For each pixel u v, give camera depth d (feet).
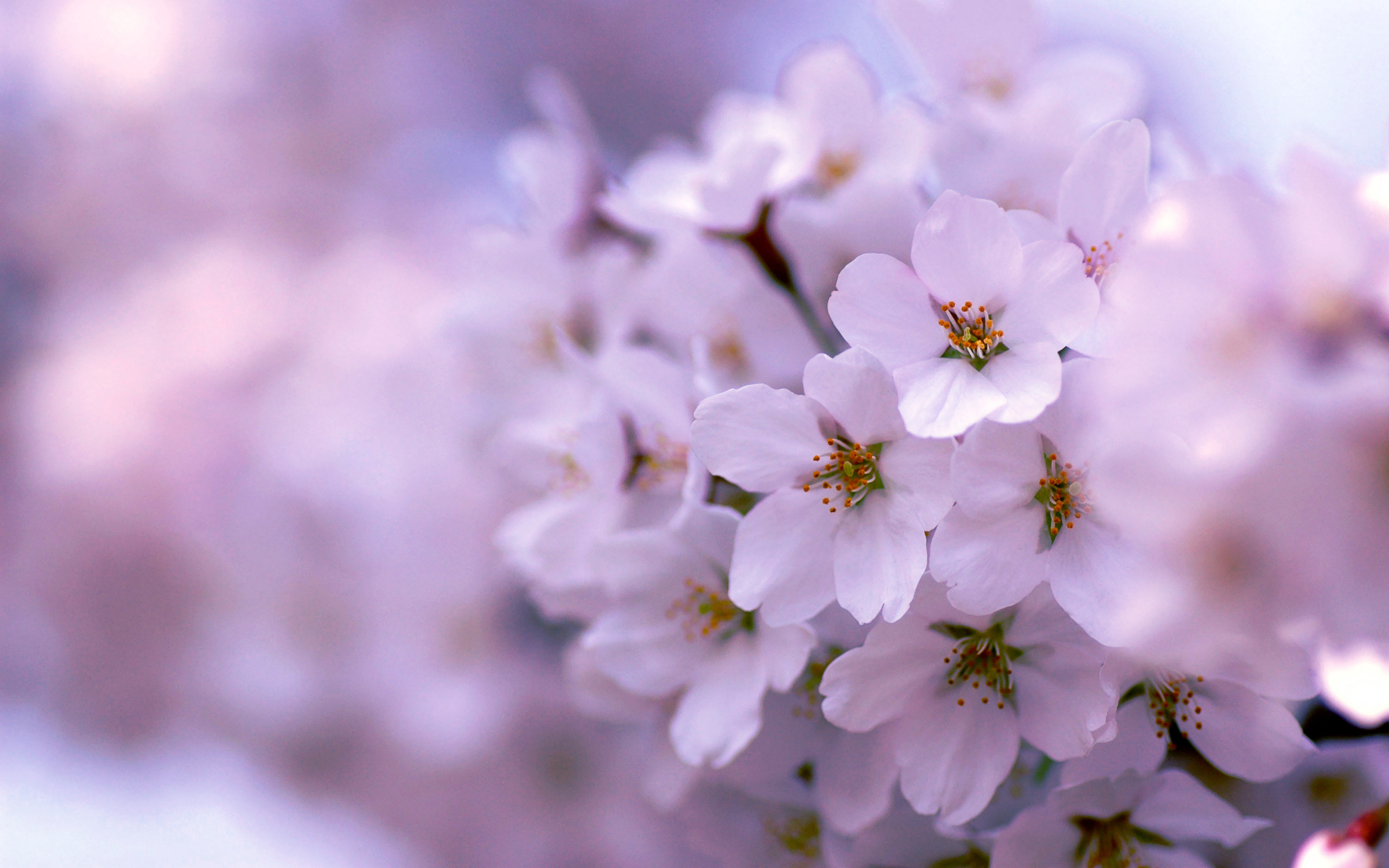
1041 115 1.72
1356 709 1.53
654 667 1.66
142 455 2.37
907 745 1.59
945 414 1.55
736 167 1.70
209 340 2.45
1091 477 1.55
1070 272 1.56
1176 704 1.57
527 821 2.10
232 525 2.31
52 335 2.74
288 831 2.33
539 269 1.86
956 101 1.77
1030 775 1.62
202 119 2.90
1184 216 1.47
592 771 2.09
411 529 2.17
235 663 2.23
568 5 3.17
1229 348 1.46
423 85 3.09
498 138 3.10
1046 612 1.57
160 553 2.35
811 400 1.58
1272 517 1.45
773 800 1.68
